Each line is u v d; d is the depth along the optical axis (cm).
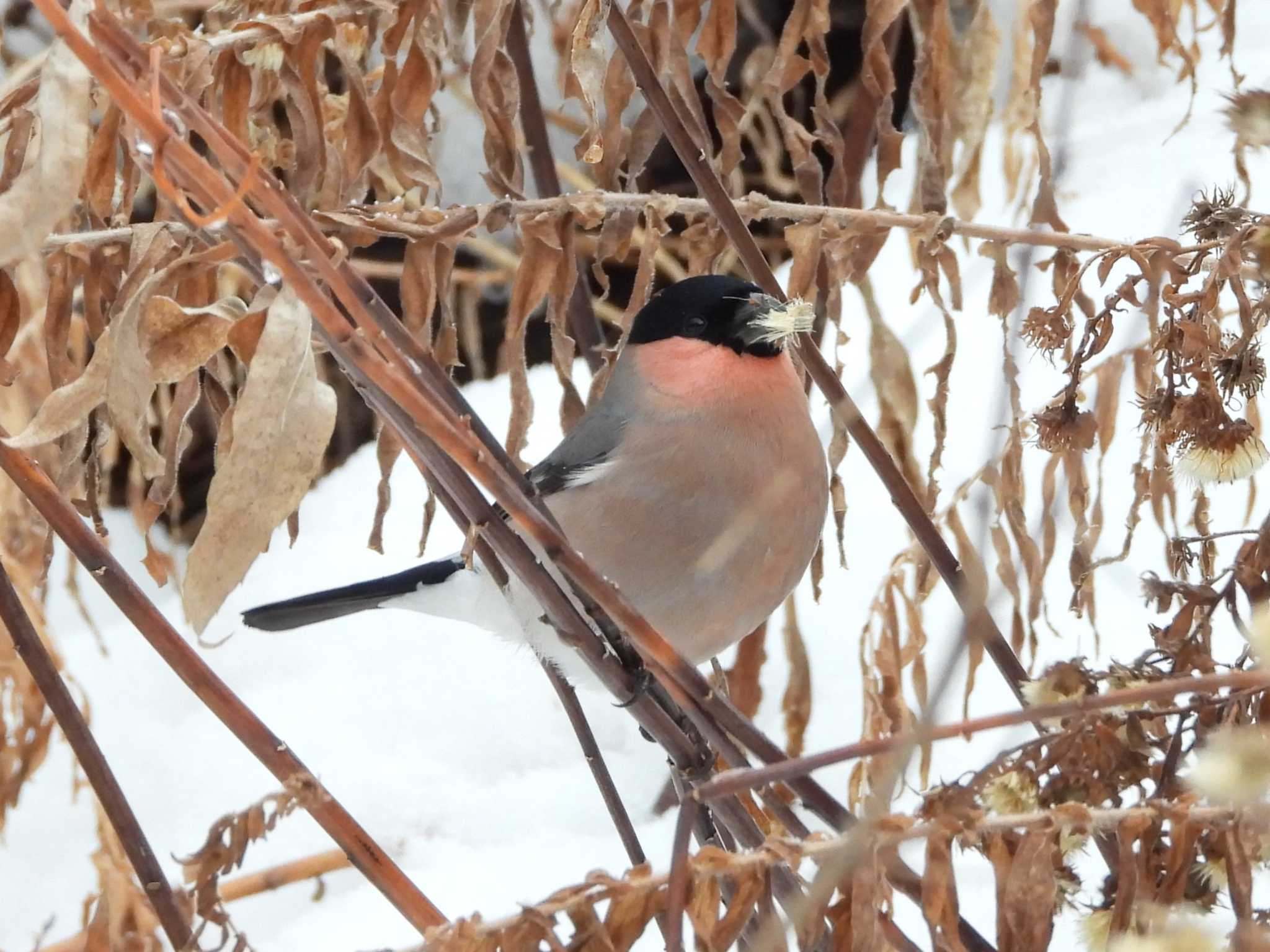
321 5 505
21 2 954
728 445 613
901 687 566
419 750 809
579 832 754
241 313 375
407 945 680
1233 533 412
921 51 551
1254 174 794
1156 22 557
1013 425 497
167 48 477
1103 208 791
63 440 516
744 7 801
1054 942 518
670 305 649
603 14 445
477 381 1034
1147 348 506
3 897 736
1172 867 346
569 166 1026
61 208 349
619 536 627
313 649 895
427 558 925
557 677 591
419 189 721
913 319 819
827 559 809
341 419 1048
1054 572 686
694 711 408
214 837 412
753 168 1017
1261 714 376
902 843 362
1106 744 363
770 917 374
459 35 539
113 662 895
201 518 1018
